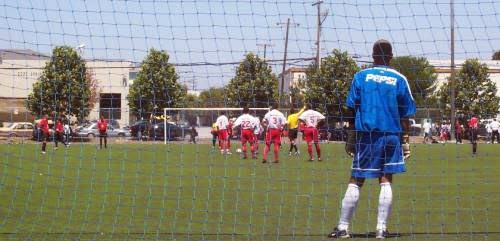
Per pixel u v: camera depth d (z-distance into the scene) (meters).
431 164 19.02
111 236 7.46
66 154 19.30
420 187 12.54
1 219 8.55
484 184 13.20
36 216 8.83
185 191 11.80
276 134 19.70
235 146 31.61
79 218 8.68
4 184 12.73
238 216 8.88
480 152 24.48
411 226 8.14
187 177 14.61
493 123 32.19
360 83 7.55
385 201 7.44
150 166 18.12
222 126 24.53
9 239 7.26
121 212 9.23
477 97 17.66
